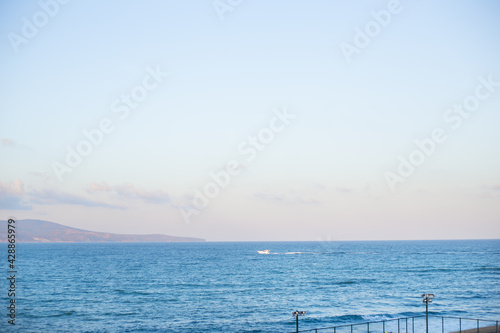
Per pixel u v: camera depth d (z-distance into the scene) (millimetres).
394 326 53031
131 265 157250
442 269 139625
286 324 55906
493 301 73938
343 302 74000
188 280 107375
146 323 57062
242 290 89062
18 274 122875
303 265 160375
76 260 186250
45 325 56188
